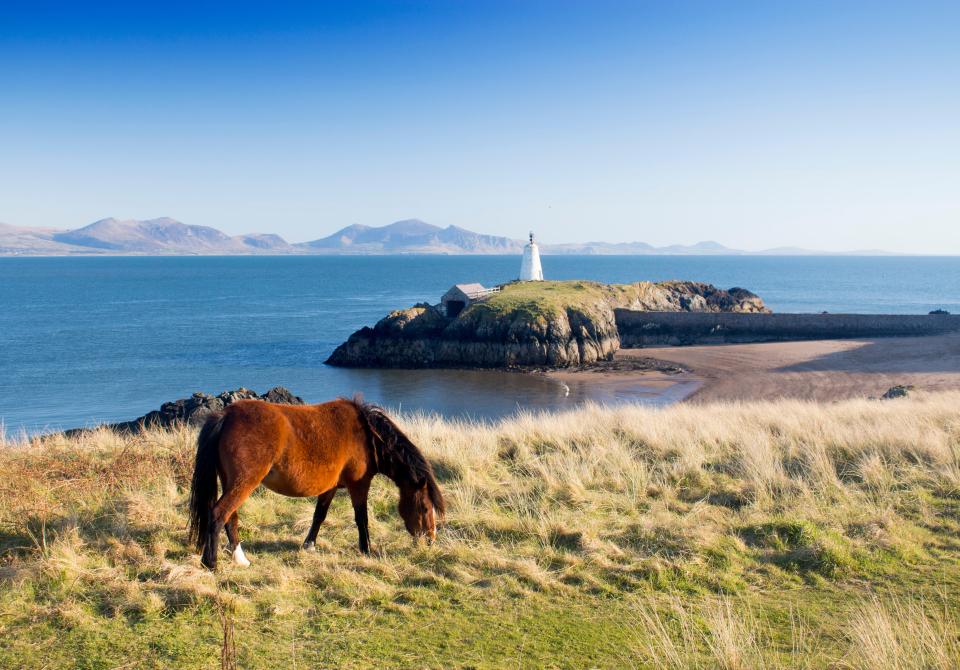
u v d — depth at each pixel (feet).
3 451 35.55
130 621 18.43
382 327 196.34
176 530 25.39
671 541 25.14
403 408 131.85
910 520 27.81
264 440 21.40
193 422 61.31
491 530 26.55
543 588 21.44
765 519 27.27
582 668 16.65
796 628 18.92
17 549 23.20
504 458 38.60
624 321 225.15
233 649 15.88
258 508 28.19
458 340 193.16
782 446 39.88
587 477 33.06
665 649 16.85
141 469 32.17
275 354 210.18
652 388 148.87
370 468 24.40
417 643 17.85
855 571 22.90
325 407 23.81
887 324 207.51
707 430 43.39
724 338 217.15
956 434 41.45
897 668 15.46
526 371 178.81
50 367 183.42
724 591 21.53
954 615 19.36
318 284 626.23
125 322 302.66
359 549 24.31
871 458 35.17
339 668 16.37
